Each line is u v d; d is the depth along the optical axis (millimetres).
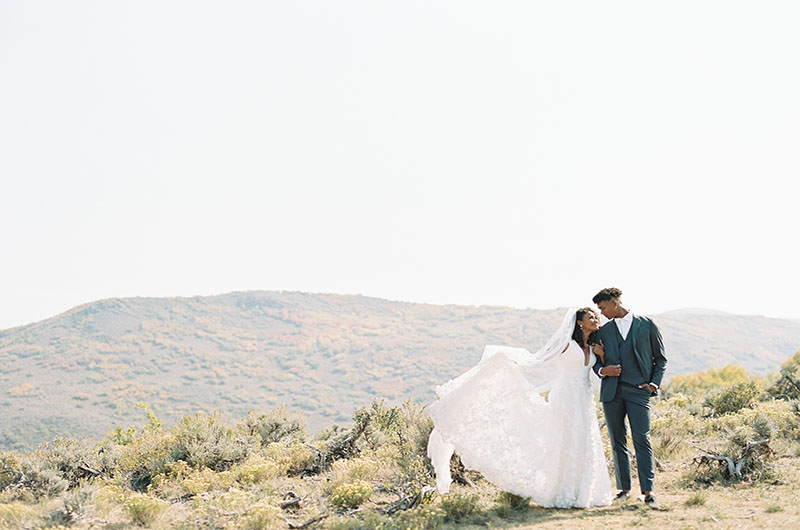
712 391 18359
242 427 13398
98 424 162625
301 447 10828
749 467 7922
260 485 8852
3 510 6852
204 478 9453
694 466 8711
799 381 17406
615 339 6832
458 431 6895
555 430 6812
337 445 10867
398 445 10055
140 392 192000
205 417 12500
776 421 11164
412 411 10406
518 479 6754
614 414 6910
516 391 6973
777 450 9242
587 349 6996
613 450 7043
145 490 9766
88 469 10625
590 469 6695
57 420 160875
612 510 6473
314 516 6719
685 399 18219
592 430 6828
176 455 10695
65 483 9312
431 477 7898
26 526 6500
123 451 11617
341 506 7387
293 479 9523
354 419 11469
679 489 7457
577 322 7000
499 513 6543
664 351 6820
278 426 13430
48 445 10672
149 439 11531
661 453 9891
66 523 6656
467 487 7914
